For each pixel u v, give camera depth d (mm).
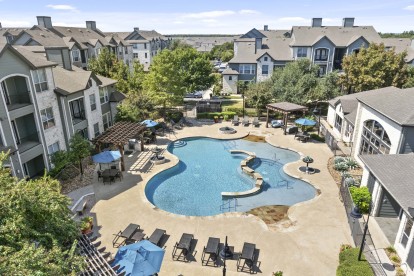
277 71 49312
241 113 45594
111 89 37531
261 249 16219
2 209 10078
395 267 14570
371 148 25000
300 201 22141
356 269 13586
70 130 28484
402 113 20875
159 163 28422
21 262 8234
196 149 34000
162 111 46281
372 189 20000
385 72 41938
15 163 21922
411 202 14492
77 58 58344
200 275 14445
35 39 47812
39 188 11875
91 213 19828
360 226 17094
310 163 28312
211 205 21969
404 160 18797
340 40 60312
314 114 42219
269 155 31734
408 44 61031
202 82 58438
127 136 27000
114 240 17031
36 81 23828
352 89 47469
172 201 22578
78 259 9852
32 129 24641
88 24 78125
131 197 21953
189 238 16250
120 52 80000
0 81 20406
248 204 21719
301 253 15867
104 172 24688
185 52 57094
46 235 10617
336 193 22406
